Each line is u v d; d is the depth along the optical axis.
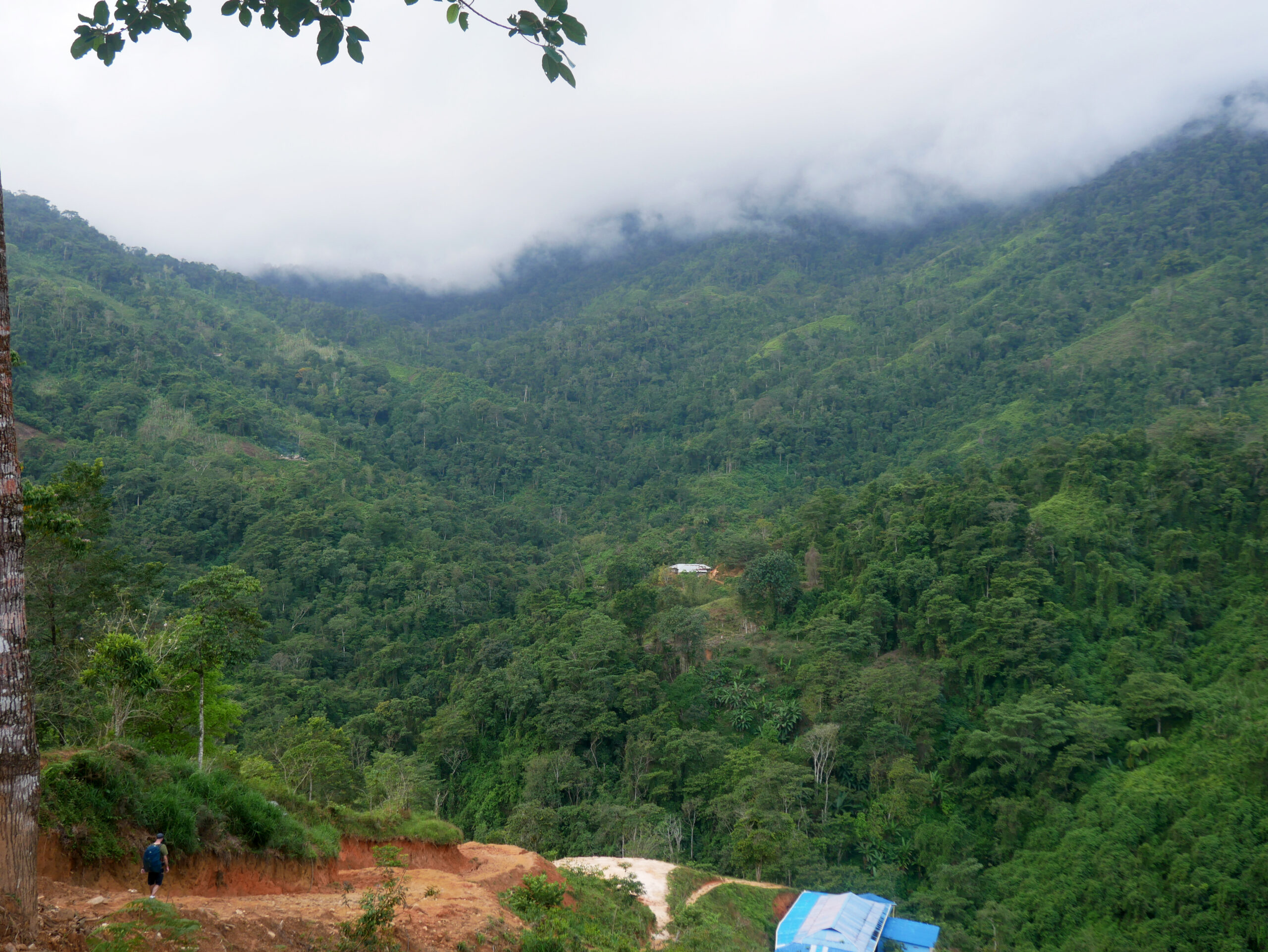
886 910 40.91
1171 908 40.97
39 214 182.75
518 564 106.06
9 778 6.88
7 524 6.98
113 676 20.97
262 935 10.48
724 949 32.59
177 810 13.70
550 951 15.74
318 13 6.44
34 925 7.02
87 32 6.95
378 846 22.27
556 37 6.34
